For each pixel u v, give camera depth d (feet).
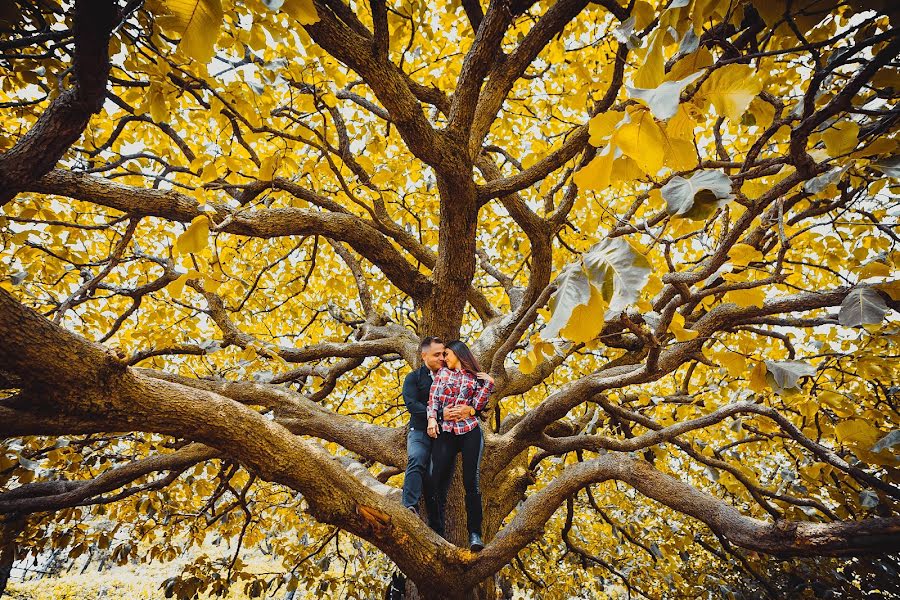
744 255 3.97
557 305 2.24
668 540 17.89
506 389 14.21
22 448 10.41
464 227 10.53
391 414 23.38
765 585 12.03
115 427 6.05
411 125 8.09
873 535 6.66
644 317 5.79
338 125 11.18
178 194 8.67
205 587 12.78
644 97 1.87
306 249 20.21
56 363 5.33
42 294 14.15
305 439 8.11
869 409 9.23
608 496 21.90
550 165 9.60
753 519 8.55
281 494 18.63
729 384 10.94
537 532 9.72
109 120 11.65
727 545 12.30
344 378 22.04
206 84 7.34
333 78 8.21
